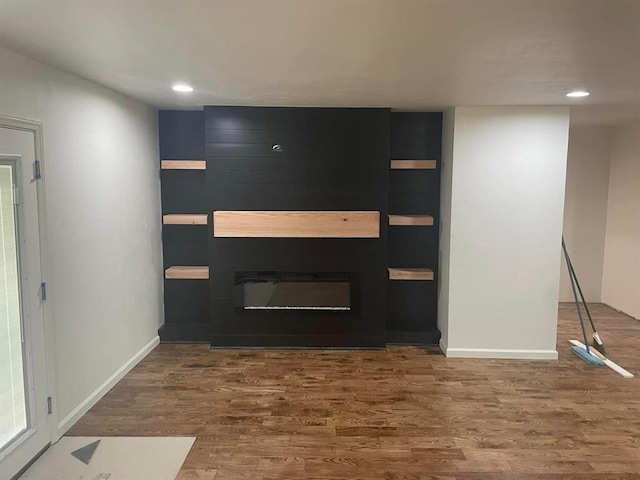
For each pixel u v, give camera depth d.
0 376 2.51
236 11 1.82
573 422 3.27
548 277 4.38
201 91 3.61
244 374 4.06
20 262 2.62
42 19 1.94
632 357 4.51
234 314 4.69
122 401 3.53
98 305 3.52
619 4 1.72
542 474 2.68
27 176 2.66
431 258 4.91
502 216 4.32
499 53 2.41
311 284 4.64
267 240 4.60
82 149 3.25
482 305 4.43
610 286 6.29
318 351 4.65
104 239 3.61
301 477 2.63
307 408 3.44
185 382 3.88
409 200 4.84
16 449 2.58
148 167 4.51
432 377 4.02
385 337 4.71
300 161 4.48
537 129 4.20
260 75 3.00
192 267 4.91
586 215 6.38
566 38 2.16
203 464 2.74
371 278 4.64
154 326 4.72
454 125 4.24
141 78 3.15
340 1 1.71
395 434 3.09
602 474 2.68
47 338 2.87
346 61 2.60
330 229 4.53
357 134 4.46
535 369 4.21
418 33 2.09
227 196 4.52
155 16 1.89
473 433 3.11
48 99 2.84
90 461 2.76
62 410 3.05
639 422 3.27
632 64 2.64
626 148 5.91
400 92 3.55
